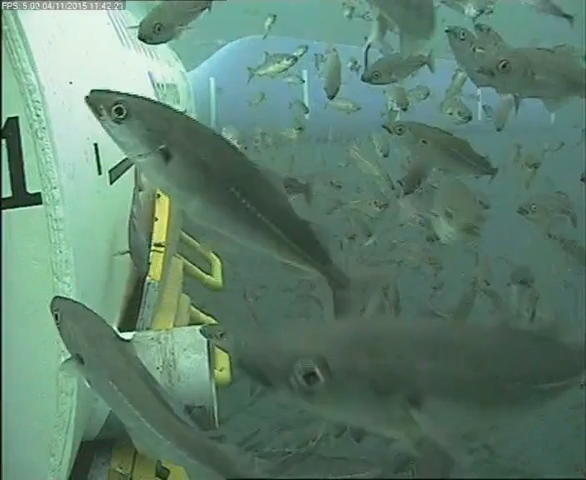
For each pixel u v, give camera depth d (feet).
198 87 16.07
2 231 5.47
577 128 17.01
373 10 10.59
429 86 14.05
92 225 7.11
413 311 5.29
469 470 4.02
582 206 15.70
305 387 4.63
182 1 7.63
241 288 9.77
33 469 6.28
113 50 8.93
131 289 8.84
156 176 5.63
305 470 4.49
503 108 12.41
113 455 7.32
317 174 13.76
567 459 7.85
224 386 6.72
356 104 15.03
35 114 6.02
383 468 4.24
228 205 5.34
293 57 15.61
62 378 6.20
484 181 15.74
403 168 11.34
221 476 4.82
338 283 5.31
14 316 5.72
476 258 13.00
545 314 5.56
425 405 4.49
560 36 14.55
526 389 4.67
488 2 11.28
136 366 5.28
